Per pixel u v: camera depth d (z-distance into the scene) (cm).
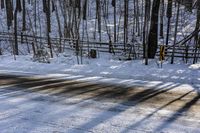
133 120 700
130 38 2727
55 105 819
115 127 654
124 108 795
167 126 664
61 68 1532
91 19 3488
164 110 784
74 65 1622
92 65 1627
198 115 748
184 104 849
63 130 637
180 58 1852
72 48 2273
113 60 1820
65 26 2556
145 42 1806
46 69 1505
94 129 641
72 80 1209
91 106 810
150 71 1420
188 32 2822
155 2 1766
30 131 632
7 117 721
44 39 2562
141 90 1025
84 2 3353
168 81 1217
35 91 987
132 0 3912
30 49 2497
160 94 970
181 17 3122
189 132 631
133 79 1254
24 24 3078
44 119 705
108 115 734
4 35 2919
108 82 1167
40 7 3897
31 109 783
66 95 932
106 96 925
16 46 2230
